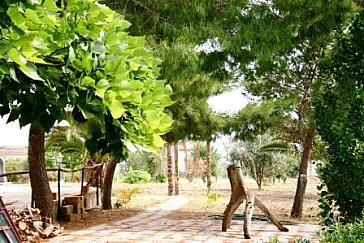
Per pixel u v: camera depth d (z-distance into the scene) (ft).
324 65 24.16
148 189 79.05
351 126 22.58
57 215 35.96
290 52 39.22
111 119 5.24
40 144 31.73
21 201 38.19
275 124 44.62
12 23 3.96
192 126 47.83
